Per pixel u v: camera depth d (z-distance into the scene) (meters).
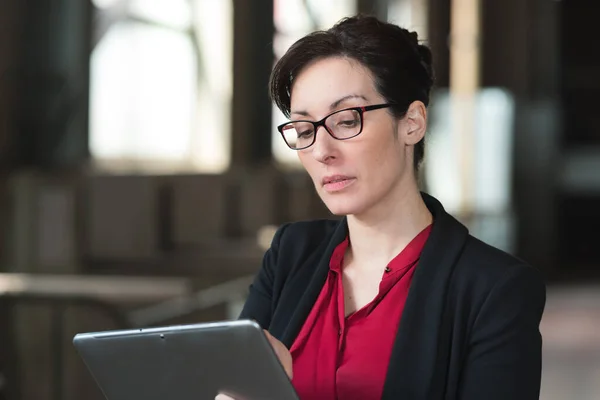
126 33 16.67
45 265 12.44
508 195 21.28
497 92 21.27
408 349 2.42
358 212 2.53
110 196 13.62
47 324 7.97
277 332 2.69
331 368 2.52
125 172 15.02
